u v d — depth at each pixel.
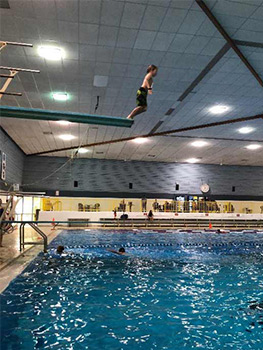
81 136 17.55
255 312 5.02
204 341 3.98
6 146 17.05
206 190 25.89
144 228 20.19
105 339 4.00
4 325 4.39
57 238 14.54
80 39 7.77
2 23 7.09
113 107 12.80
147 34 7.56
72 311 4.96
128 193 24.86
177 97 11.72
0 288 5.99
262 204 26.95
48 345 3.80
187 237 16.20
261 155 22.92
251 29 7.30
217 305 5.36
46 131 16.33
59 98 11.79
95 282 6.77
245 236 17.20
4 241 12.25
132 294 5.93
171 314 4.90
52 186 23.47
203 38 7.73
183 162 26.17
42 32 7.45
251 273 7.87
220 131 16.61
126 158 24.47
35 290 6.07
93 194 24.17
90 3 6.40
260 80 10.12
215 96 11.62
